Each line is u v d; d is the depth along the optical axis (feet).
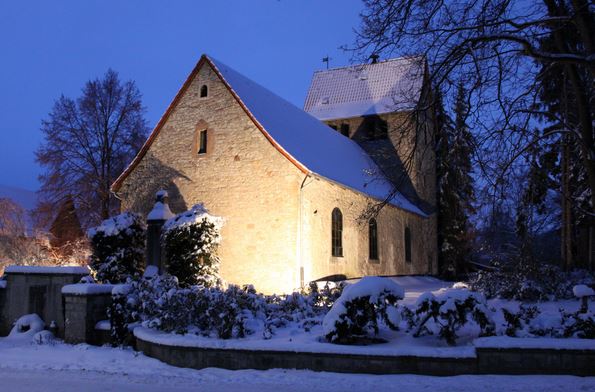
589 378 23.79
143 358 32.01
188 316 33.47
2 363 31.58
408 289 78.95
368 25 35.04
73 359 32.45
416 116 37.88
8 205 81.05
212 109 75.41
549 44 38.01
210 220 62.39
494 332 27.27
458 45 34.06
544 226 56.75
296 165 68.03
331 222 73.41
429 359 25.38
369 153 108.68
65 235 100.07
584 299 39.99
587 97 39.70
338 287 46.55
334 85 123.13
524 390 22.39
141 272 63.77
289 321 35.78
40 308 43.39
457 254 118.21
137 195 79.30
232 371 27.76
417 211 104.17
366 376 25.44
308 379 25.27
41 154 98.53
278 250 67.62
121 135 102.83
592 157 36.14
